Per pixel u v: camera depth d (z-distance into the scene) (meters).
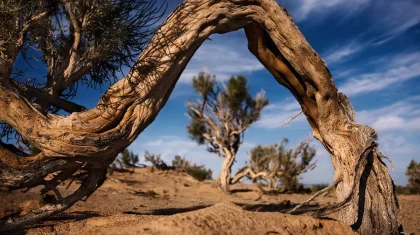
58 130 5.88
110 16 7.25
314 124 8.62
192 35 6.62
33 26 7.09
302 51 7.76
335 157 7.91
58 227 5.88
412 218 10.92
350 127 7.99
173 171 29.41
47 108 7.67
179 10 6.68
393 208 7.34
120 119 6.33
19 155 5.94
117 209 9.41
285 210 12.23
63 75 7.54
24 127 5.87
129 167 29.77
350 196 7.02
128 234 4.19
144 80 6.37
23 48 7.10
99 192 13.99
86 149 6.02
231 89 20.20
